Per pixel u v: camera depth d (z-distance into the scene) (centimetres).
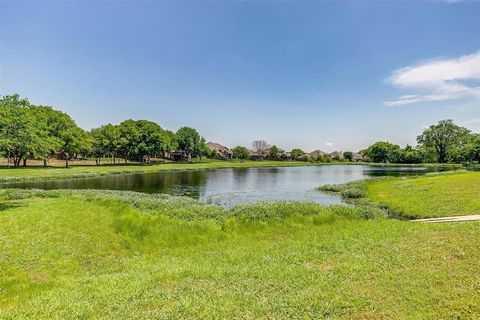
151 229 1291
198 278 769
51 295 710
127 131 8562
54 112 6450
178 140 11469
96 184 4009
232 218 1520
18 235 1130
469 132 11181
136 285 735
